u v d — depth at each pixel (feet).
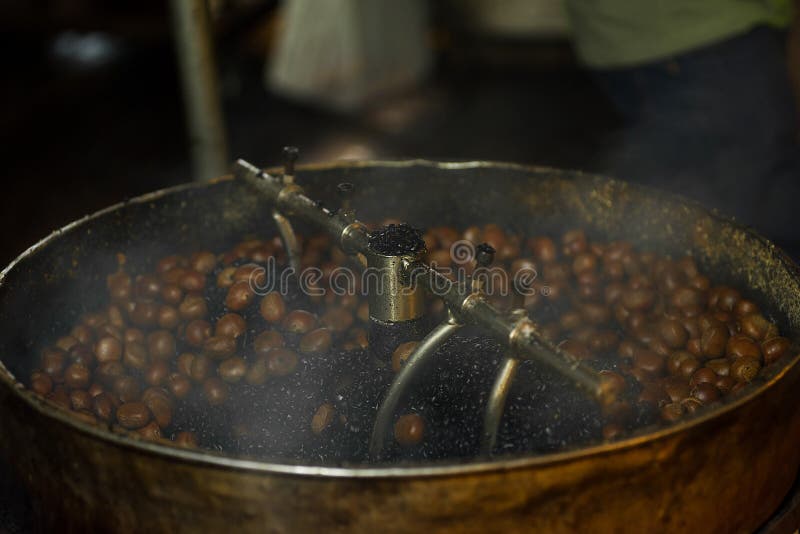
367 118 10.89
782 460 3.54
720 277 4.40
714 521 3.42
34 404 3.33
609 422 3.62
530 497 3.15
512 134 10.34
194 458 3.14
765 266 4.16
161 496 3.25
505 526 3.19
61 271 4.24
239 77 11.69
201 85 5.53
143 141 10.31
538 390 3.69
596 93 11.34
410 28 11.49
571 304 4.57
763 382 3.33
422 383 3.78
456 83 11.87
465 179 4.83
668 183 6.59
